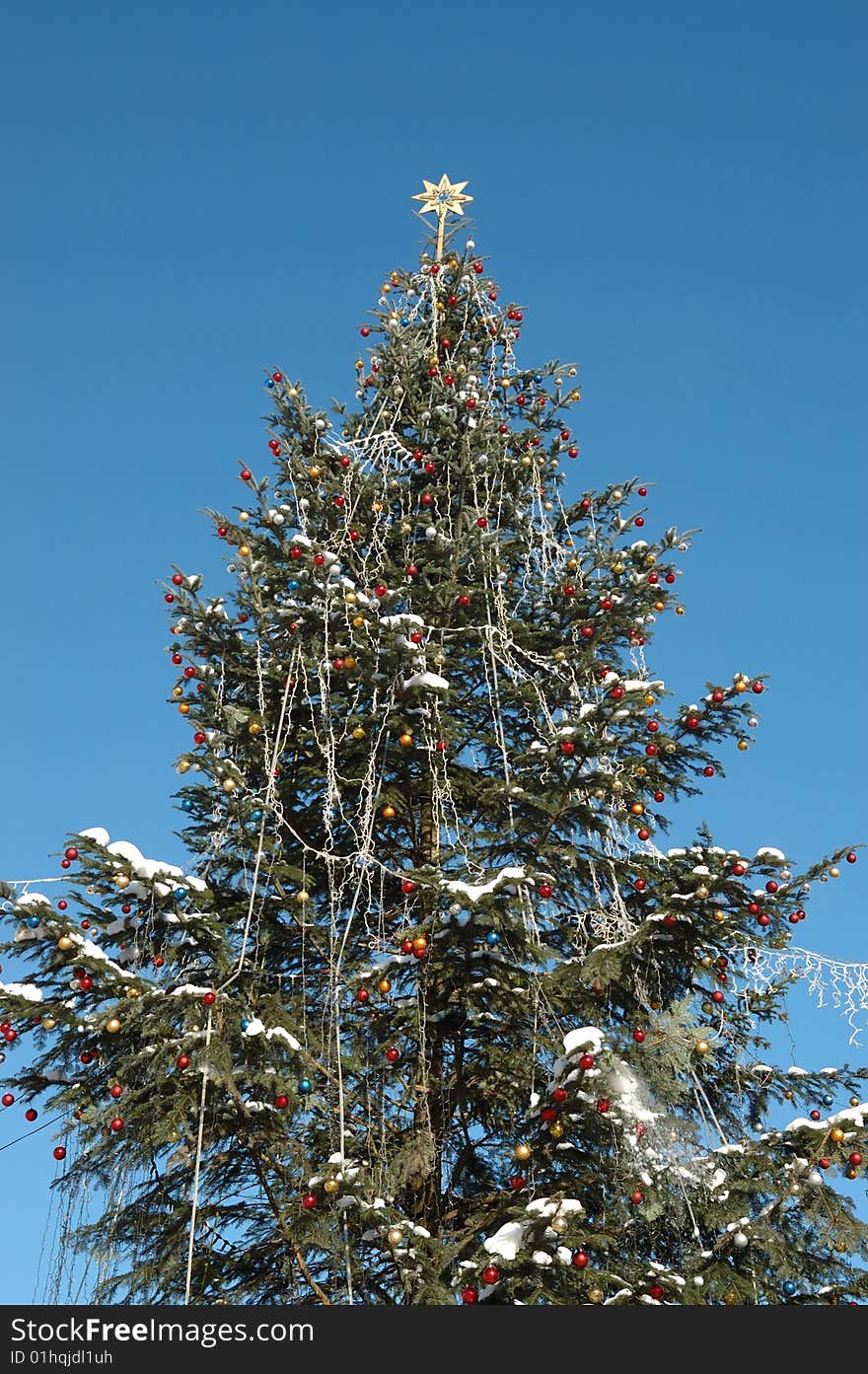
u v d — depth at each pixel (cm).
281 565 946
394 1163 795
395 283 1284
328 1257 761
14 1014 695
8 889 696
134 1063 702
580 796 854
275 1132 742
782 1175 738
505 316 1272
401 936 819
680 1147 750
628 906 883
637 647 1021
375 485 1048
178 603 923
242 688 962
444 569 1036
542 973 830
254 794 869
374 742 904
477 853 880
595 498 1138
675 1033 768
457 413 1153
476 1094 888
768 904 789
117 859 730
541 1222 649
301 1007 848
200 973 777
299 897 824
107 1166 757
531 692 975
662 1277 691
